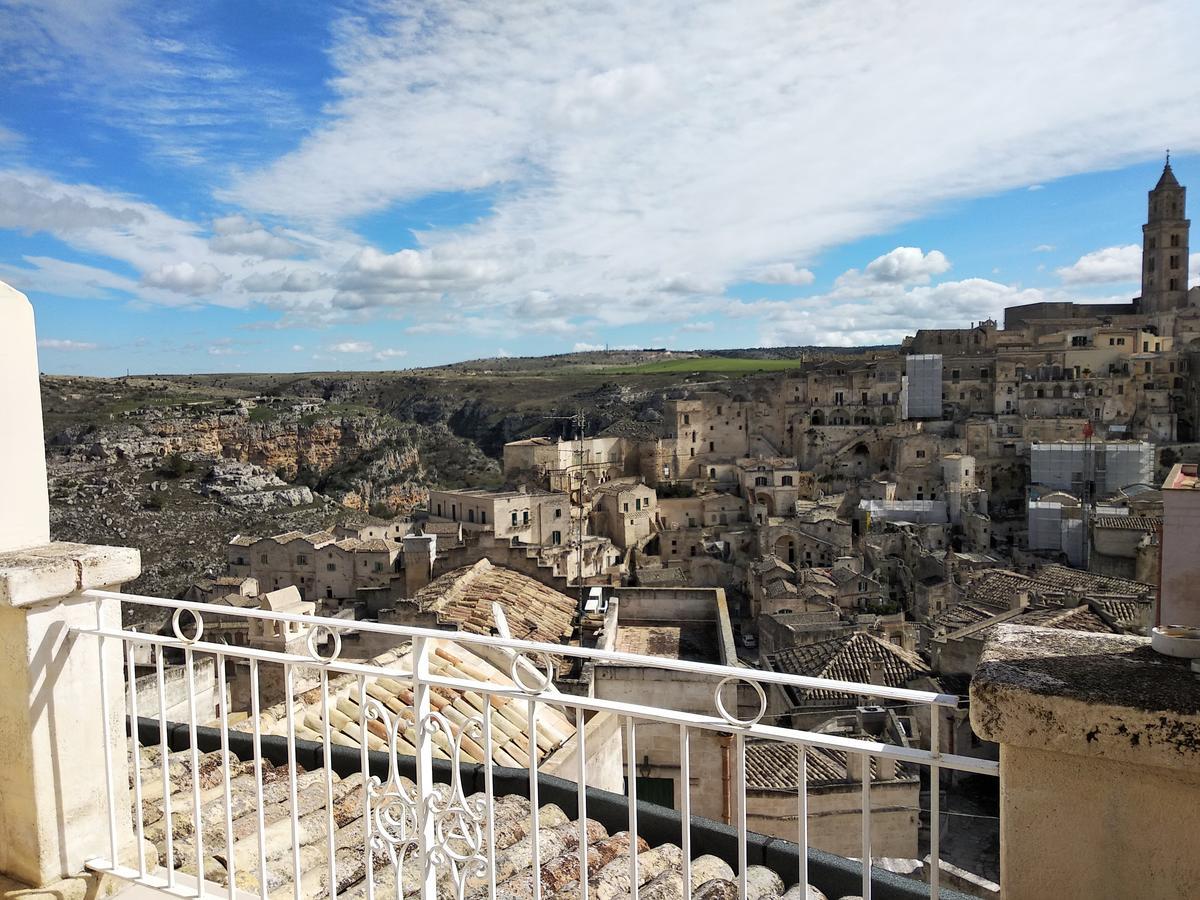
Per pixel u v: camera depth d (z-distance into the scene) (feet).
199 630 17.66
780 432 417.49
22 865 18.24
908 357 401.49
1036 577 164.76
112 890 18.61
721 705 13.10
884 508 327.06
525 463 357.41
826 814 65.41
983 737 10.33
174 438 432.25
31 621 17.75
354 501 452.35
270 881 21.54
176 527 331.57
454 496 300.81
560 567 248.73
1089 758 9.75
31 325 19.48
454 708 40.96
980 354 419.54
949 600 208.85
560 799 26.81
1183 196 475.31
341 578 253.03
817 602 196.13
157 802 25.11
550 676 14.69
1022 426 372.58
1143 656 10.64
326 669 16.53
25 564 17.56
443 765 28.50
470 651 52.03
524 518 291.17
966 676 110.32
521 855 22.66
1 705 18.10
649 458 396.16
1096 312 492.54
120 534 316.60
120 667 19.42
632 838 14.28
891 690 11.56
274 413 501.56
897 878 21.84
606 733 45.14
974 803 92.48
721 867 22.75
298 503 385.09
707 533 322.14
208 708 63.21
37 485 19.57
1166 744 9.01
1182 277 475.31
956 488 327.67
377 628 16.15
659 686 58.29
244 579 245.65
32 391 19.48
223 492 376.48
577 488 343.67
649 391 599.16
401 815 16.62
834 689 12.03
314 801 26.04
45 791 18.04
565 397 638.53
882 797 65.41
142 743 32.60
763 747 74.18
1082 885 9.96
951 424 383.24
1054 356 394.52
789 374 457.68
